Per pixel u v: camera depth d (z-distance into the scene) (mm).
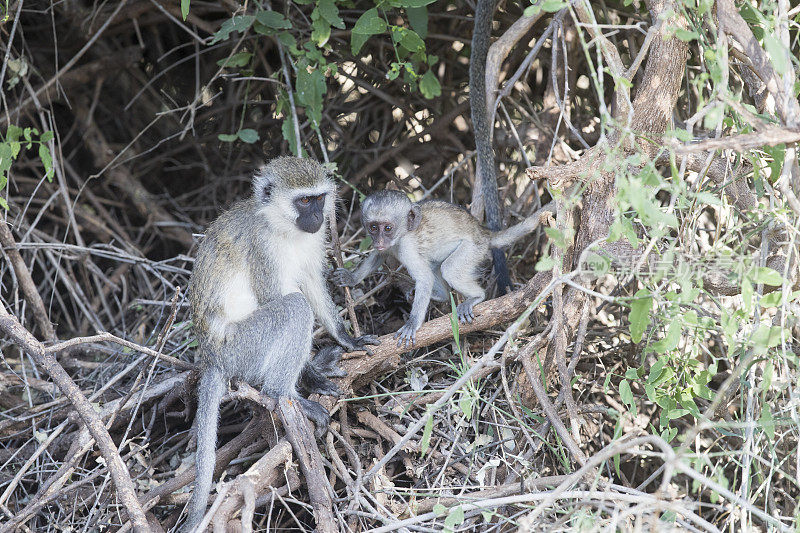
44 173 8047
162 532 4773
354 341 5406
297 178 5203
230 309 5148
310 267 5484
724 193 4977
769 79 3945
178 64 7844
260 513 5031
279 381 4895
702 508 5656
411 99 7738
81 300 7500
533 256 6816
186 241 8000
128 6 7496
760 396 4914
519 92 7305
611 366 5875
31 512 4727
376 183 7992
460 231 5781
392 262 6281
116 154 8102
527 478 4594
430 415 4059
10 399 6109
